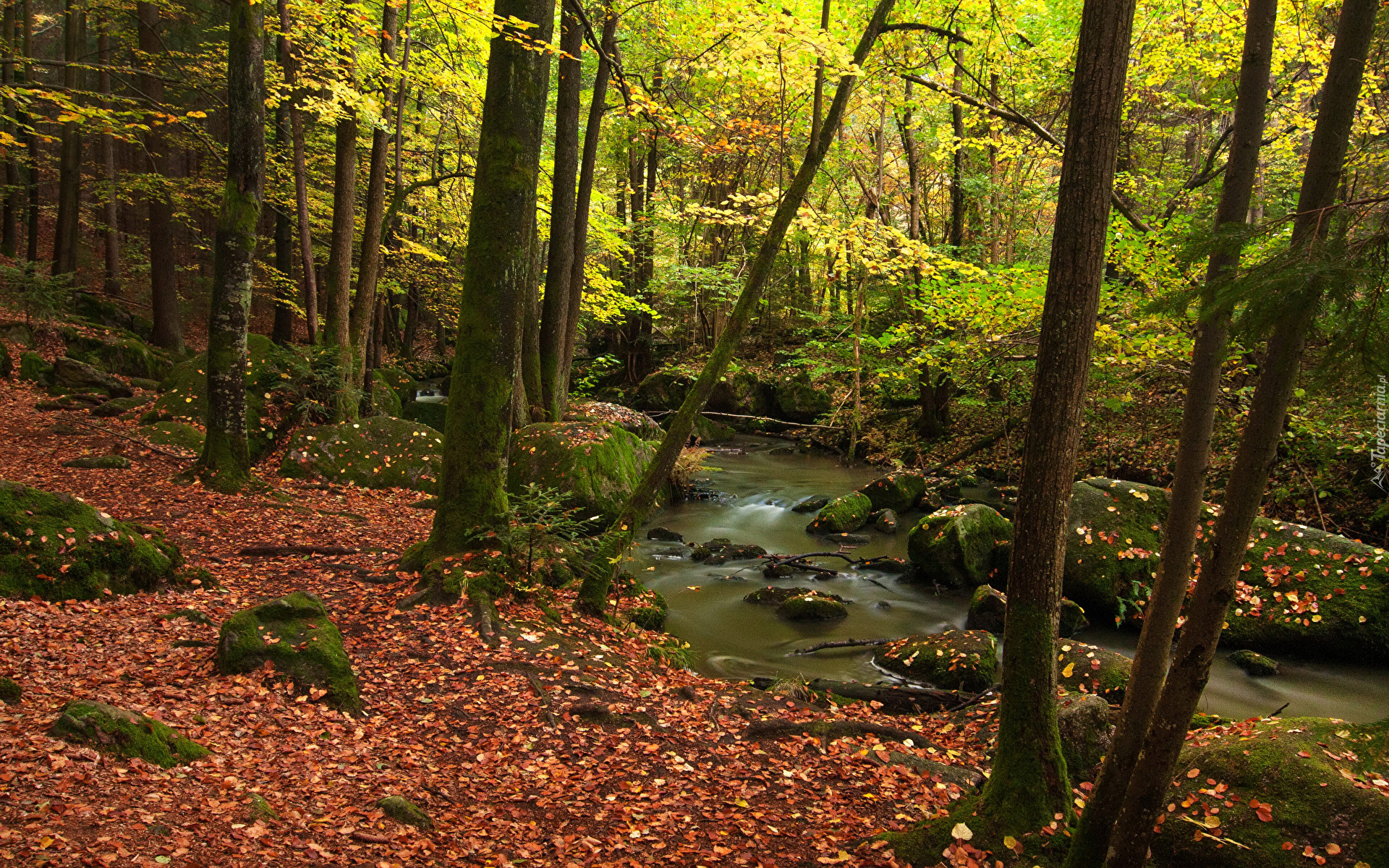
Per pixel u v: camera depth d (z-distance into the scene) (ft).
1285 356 8.06
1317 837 11.65
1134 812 9.77
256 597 23.06
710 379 24.58
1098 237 11.72
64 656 16.31
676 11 38.86
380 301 70.03
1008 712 12.98
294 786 13.21
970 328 37.47
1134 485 33.14
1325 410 33.09
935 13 37.32
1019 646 12.77
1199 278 25.07
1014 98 48.08
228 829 11.21
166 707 14.78
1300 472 34.68
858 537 43.01
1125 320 31.35
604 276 57.57
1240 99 10.62
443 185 60.75
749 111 44.47
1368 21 7.89
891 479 48.60
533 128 24.26
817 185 69.87
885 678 25.03
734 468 60.95
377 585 24.66
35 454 35.04
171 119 29.89
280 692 16.56
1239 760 13.16
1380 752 13.19
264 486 34.63
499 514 24.90
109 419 42.55
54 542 19.93
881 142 55.93
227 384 33.78
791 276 87.76
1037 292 33.24
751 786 15.89
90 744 12.10
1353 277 6.63
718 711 19.40
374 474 40.96
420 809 13.50
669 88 31.68
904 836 13.19
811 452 67.67
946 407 62.08
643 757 16.72
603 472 39.11
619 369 83.66
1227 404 33.76
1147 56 38.68
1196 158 58.39
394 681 18.69
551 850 13.08
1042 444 12.28
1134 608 30.50
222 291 33.35
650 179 74.02
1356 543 28.71
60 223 65.21
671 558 38.40
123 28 65.41
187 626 19.58
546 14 23.93
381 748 15.64
